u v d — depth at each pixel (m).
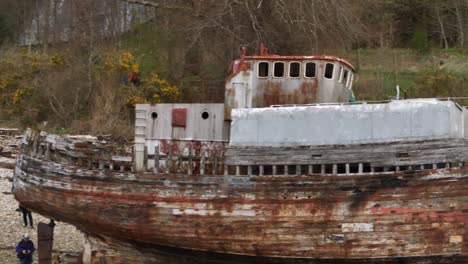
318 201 29.52
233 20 67.56
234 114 30.45
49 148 32.50
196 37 68.06
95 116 70.62
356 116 29.59
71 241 40.44
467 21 90.19
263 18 67.38
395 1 91.69
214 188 30.17
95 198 31.38
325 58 31.59
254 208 29.91
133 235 31.48
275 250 30.17
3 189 52.91
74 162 31.98
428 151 28.98
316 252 29.88
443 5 90.88
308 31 67.25
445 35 90.56
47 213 32.94
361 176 29.25
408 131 29.22
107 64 74.81
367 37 78.94
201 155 30.83
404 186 29.06
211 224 30.33
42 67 81.06
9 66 82.25
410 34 90.94
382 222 29.30
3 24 103.31
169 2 78.94
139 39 85.25
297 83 31.83
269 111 30.17
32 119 75.62
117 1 91.44
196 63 74.50
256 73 31.83
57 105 76.75
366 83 72.81
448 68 75.50
